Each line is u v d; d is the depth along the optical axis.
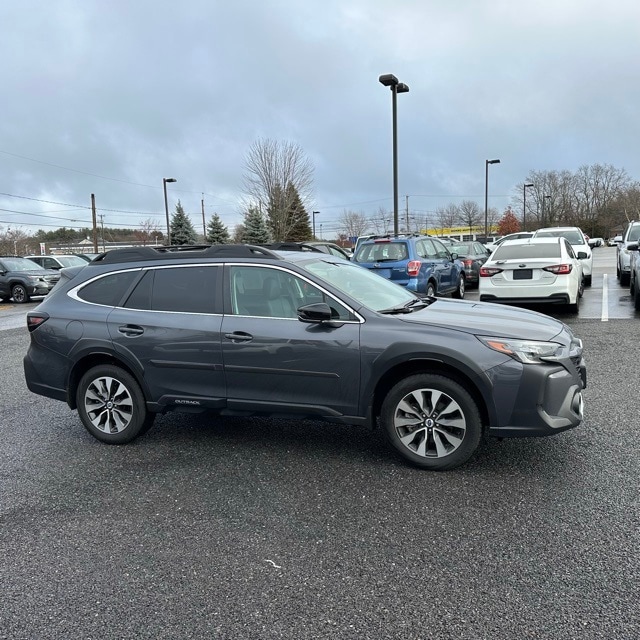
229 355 4.45
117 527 3.47
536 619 2.49
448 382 3.95
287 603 2.68
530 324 4.18
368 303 4.44
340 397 4.21
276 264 4.50
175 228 55.94
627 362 6.93
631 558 2.91
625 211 84.19
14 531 3.46
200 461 4.48
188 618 2.60
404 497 3.71
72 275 5.24
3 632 2.54
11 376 7.86
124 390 4.85
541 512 3.43
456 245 17.14
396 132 17.33
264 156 40.88
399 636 2.42
